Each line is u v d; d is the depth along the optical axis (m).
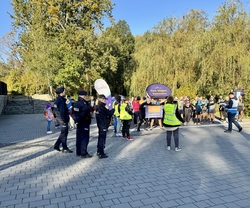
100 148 6.47
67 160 6.32
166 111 7.09
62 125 7.01
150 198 3.94
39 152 7.27
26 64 29.20
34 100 29.08
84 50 26.14
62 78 22.66
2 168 5.70
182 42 21.12
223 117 15.45
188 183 4.57
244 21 17.12
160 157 6.46
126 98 9.41
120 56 33.31
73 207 3.67
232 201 3.80
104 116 6.46
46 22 26.84
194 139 8.92
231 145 7.82
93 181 4.75
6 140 9.48
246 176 4.93
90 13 28.08
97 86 11.37
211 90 17.52
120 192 4.20
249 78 15.86
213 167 5.53
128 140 8.89
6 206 3.75
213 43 17.53
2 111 25.52
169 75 20.08
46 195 4.13
